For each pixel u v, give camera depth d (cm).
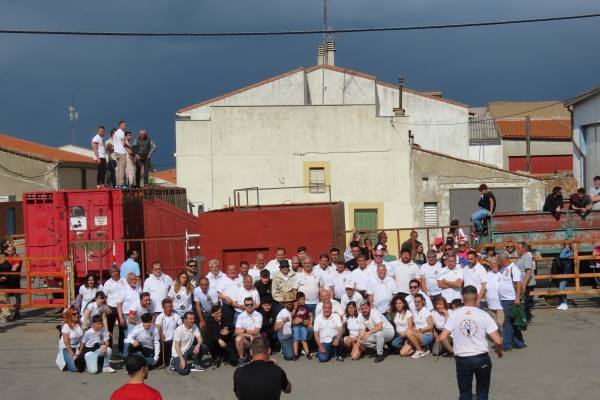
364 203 3634
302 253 1636
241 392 830
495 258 1633
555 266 1978
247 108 3638
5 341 1777
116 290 1639
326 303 1514
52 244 2089
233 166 3638
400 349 1548
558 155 5850
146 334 1513
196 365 1496
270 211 1848
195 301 1598
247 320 1510
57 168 5184
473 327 1041
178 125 3631
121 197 2094
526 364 1418
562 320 1792
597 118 2816
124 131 2444
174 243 2108
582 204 2023
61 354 1503
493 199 2011
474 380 1341
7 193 5184
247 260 1853
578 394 1217
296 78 4266
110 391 1357
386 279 1595
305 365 1502
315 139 3644
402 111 3766
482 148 5797
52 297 2105
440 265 1648
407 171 3641
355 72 4403
